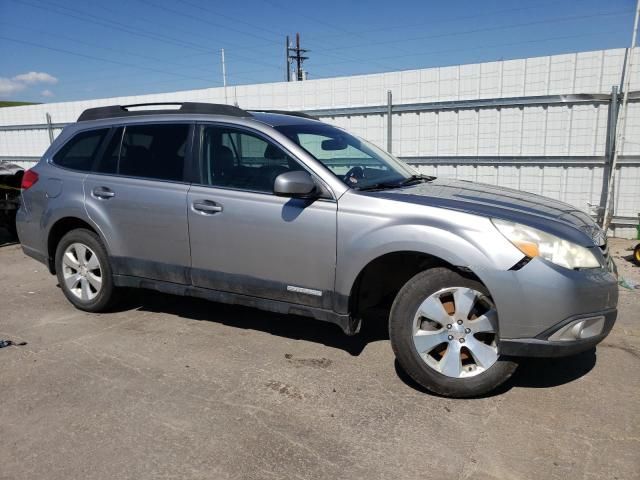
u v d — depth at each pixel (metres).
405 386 3.59
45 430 3.08
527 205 3.65
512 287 3.13
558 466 2.73
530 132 8.66
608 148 8.12
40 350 4.21
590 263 3.22
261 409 3.30
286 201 3.82
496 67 8.77
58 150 5.13
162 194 4.34
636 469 2.70
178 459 2.81
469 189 4.05
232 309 5.13
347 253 3.58
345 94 10.27
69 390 3.55
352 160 4.25
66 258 5.03
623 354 4.08
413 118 9.63
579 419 3.16
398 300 3.45
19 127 15.02
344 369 3.85
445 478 2.65
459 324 3.33
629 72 7.72
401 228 3.40
